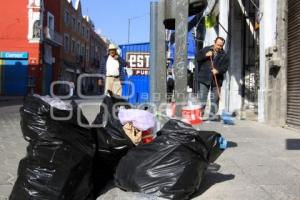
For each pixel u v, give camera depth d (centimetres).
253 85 1642
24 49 4656
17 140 945
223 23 1734
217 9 1892
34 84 4616
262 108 1298
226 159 710
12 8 4647
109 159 570
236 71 1670
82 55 7800
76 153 502
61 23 5991
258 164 676
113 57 1395
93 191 552
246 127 1133
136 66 1897
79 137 510
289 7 1173
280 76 1195
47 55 5134
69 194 498
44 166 489
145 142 574
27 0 4631
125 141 572
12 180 616
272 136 963
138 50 1911
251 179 593
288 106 1167
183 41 913
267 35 1288
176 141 521
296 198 511
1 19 4644
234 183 575
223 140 593
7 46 4653
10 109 2075
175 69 913
